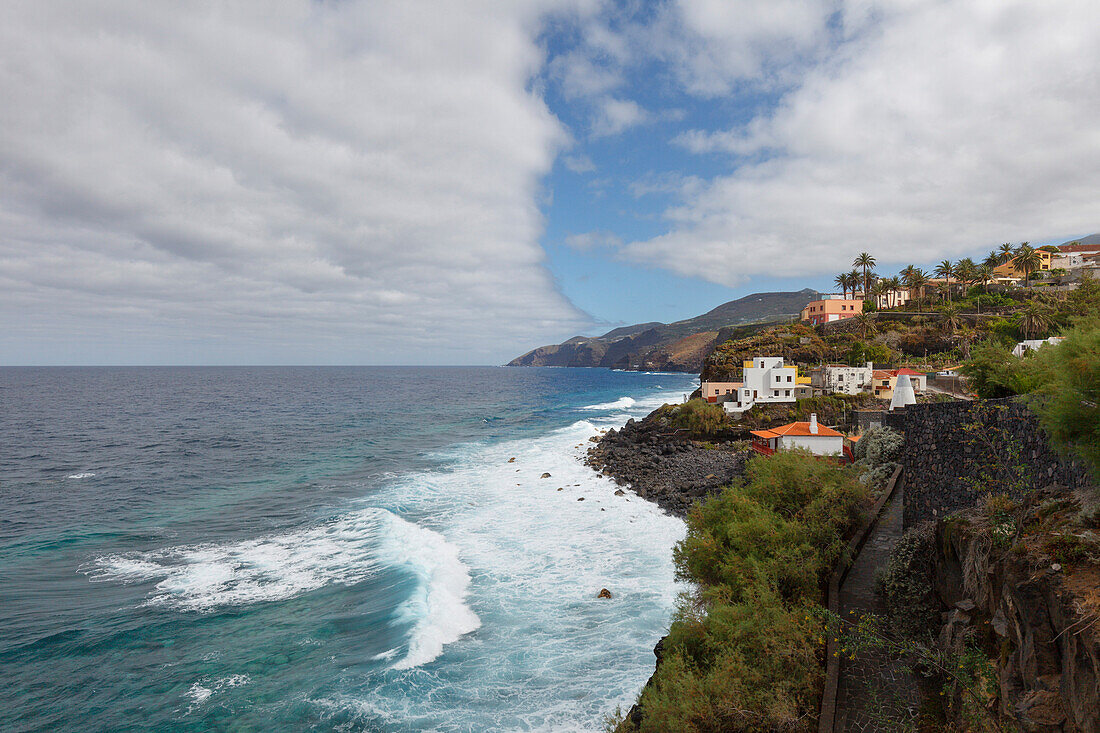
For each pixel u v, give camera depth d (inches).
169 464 2298.2
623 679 747.4
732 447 2358.5
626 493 1724.9
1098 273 3905.0
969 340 3501.5
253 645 857.5
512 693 727.7
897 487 1021.8
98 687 764.6
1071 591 284.5
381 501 1673.2
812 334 4500.5
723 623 583.5
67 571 1148.5
